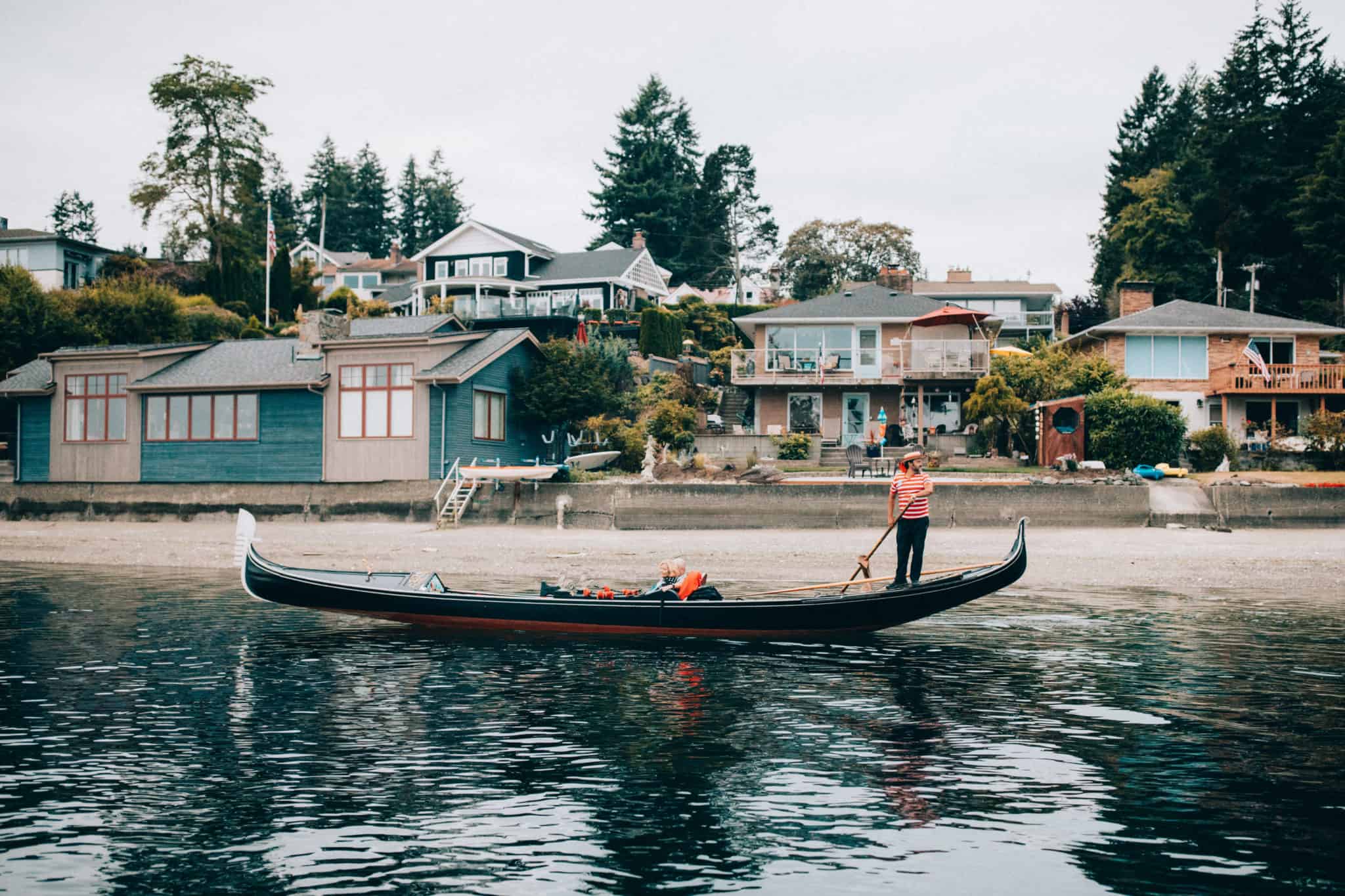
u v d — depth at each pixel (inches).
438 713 525.3
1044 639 726.5
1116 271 3184.1
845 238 3688.5
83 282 2481.5
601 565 1063.6
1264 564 1045.2
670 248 3912.4
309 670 632.4
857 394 1909.4
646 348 2223.2
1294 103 2773.1
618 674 620.7
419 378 1374.3
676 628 725.3
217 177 2871.6
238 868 335.9
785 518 1277.1
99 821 374.9
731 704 545.0
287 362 1494.8
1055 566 1044.5
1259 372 1750.7
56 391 1550.2
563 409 1568.7
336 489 1389.0
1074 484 1254.9
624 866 337.4
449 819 377.7
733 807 389.7
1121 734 484.4
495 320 2226.9
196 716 517.3
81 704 542.0
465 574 1036.5
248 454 1471.5
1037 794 403.2
